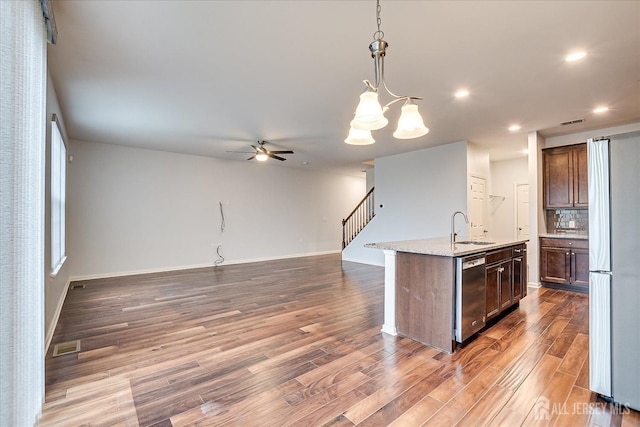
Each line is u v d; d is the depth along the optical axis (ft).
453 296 9.09
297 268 23.31
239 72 9.94
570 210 17.40
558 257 16.26
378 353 8.97
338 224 33.32
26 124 5.32
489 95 11.59
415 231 21.42
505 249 11.97
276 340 9.89
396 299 10.48
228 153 22.90
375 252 24.93
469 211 18.75
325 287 17.11
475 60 9.05
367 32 7.73
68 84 10.78
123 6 6.78
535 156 16.67
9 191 4.58
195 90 11.33
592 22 7.23
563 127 15.74
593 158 6.84
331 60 9.16
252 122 15.16
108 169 19.94
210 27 7.57
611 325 6.57
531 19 7.14
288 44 8.31
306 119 14.67
